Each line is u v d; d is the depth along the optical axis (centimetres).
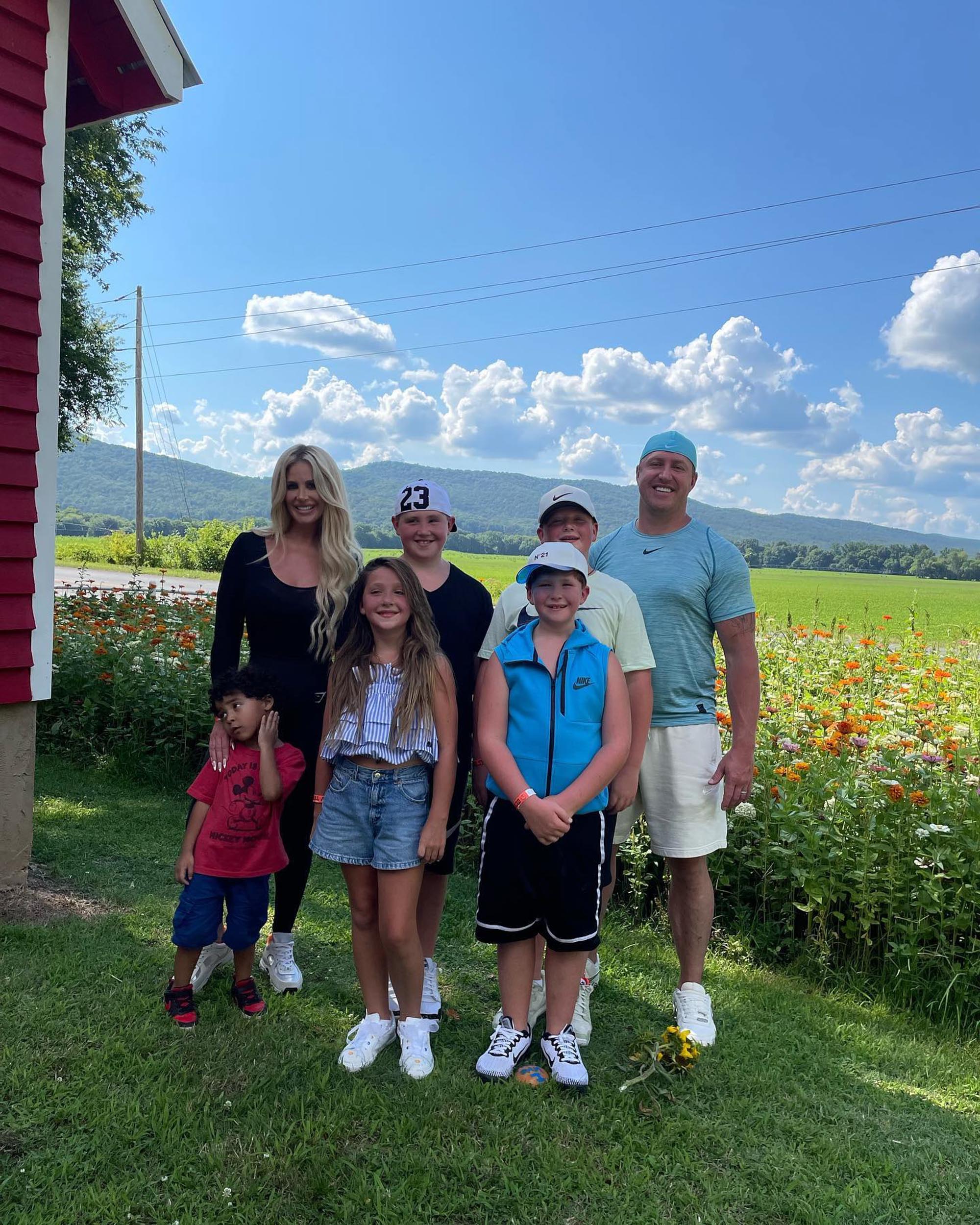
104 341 1641
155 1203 192
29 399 351
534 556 258
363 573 268
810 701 557
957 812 361
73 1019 262
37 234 351
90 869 405
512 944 265
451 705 263
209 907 267
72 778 559
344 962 332
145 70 405
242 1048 255
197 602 929
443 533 301
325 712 271
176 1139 211
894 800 355
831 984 349
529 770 253
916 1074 278
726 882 382
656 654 295
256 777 273
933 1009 324
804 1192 211
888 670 670
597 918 256
